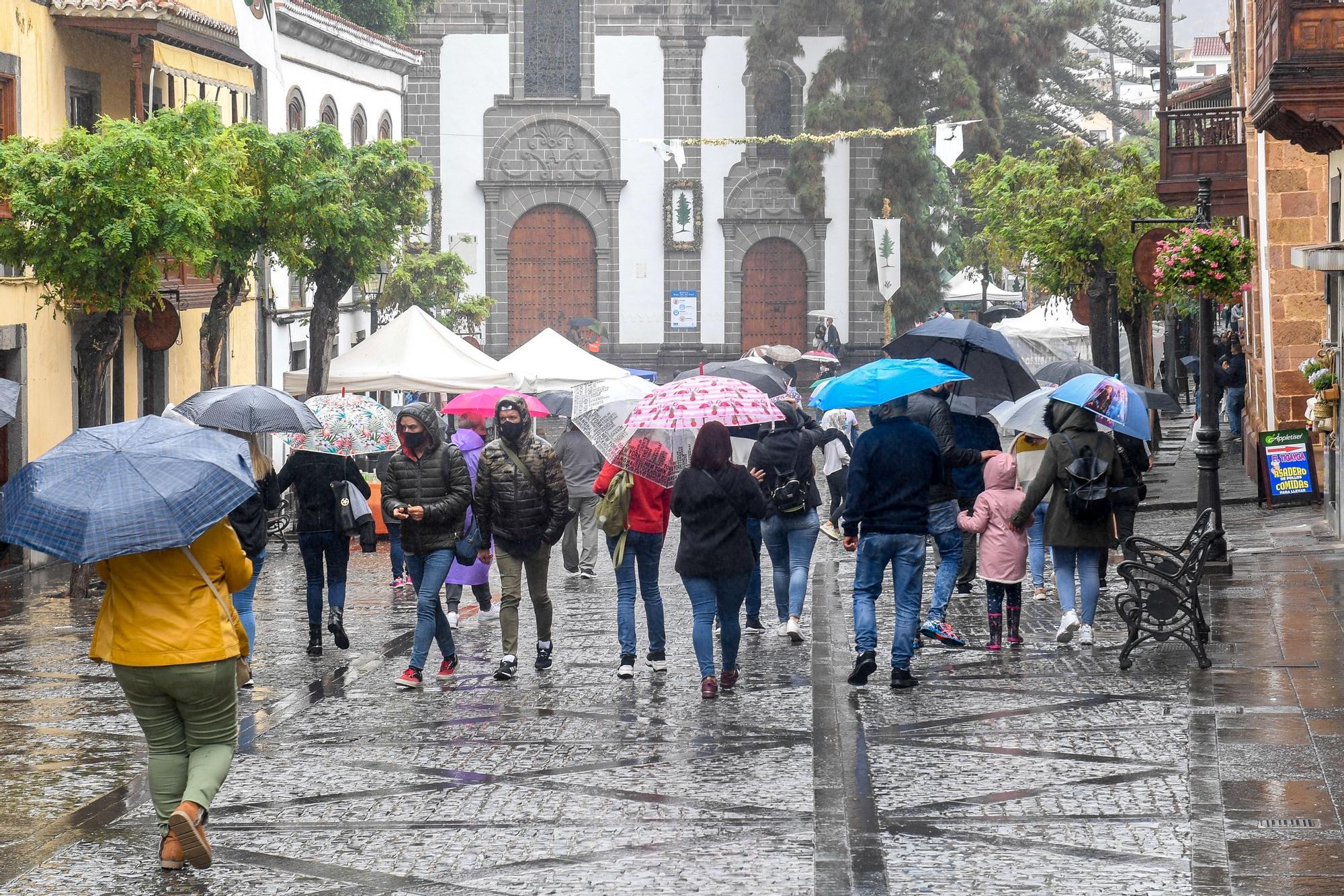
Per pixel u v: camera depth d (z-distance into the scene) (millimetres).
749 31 72688
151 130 25047
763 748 12523
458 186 73250
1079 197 41812
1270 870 9023
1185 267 22406
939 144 51625
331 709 14312
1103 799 10656
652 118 73188
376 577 24953
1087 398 15938
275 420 15688
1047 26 75125
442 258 51500
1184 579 15734
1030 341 55719
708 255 73688
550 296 73938
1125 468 18312
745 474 14578
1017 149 93812
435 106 72875
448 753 12547
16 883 9328
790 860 9562
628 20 72875
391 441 17219
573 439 24141
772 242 73875
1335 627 16750
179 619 9641
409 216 35875
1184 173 35312
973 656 16281
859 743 12594
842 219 73438
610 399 18156
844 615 19703
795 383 69688
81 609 21875
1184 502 30094
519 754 12469
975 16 73375
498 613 20234
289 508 30922
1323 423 25625
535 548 15727
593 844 9992
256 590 23250
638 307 73812
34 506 9227
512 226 73500
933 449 14719
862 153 73062
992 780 11289
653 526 15578
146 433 9695
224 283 29641
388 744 12914
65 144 23969
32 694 15305
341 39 49469
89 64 31344
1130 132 102750
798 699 14367
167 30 30781
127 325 32188
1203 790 10742
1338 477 24672
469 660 16875
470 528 19188
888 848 9766
